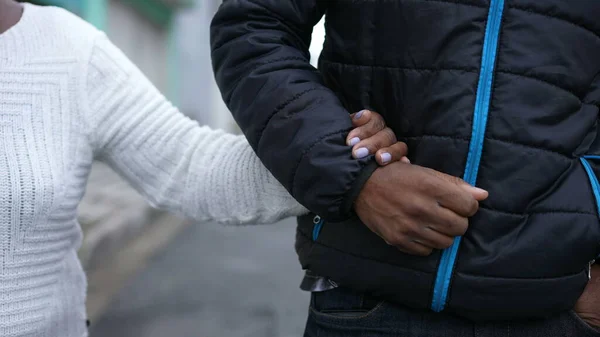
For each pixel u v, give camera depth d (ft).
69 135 3.75
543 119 3.42
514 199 3.40
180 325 11.94
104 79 3.97
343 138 3.38
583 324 3.77
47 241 3.64
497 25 3.38
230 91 3.75
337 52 3.84
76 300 4.01
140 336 11.32
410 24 3.50
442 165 3.46
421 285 3.51
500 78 3.39
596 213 3.54
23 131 3.57
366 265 3.65
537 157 3.41
